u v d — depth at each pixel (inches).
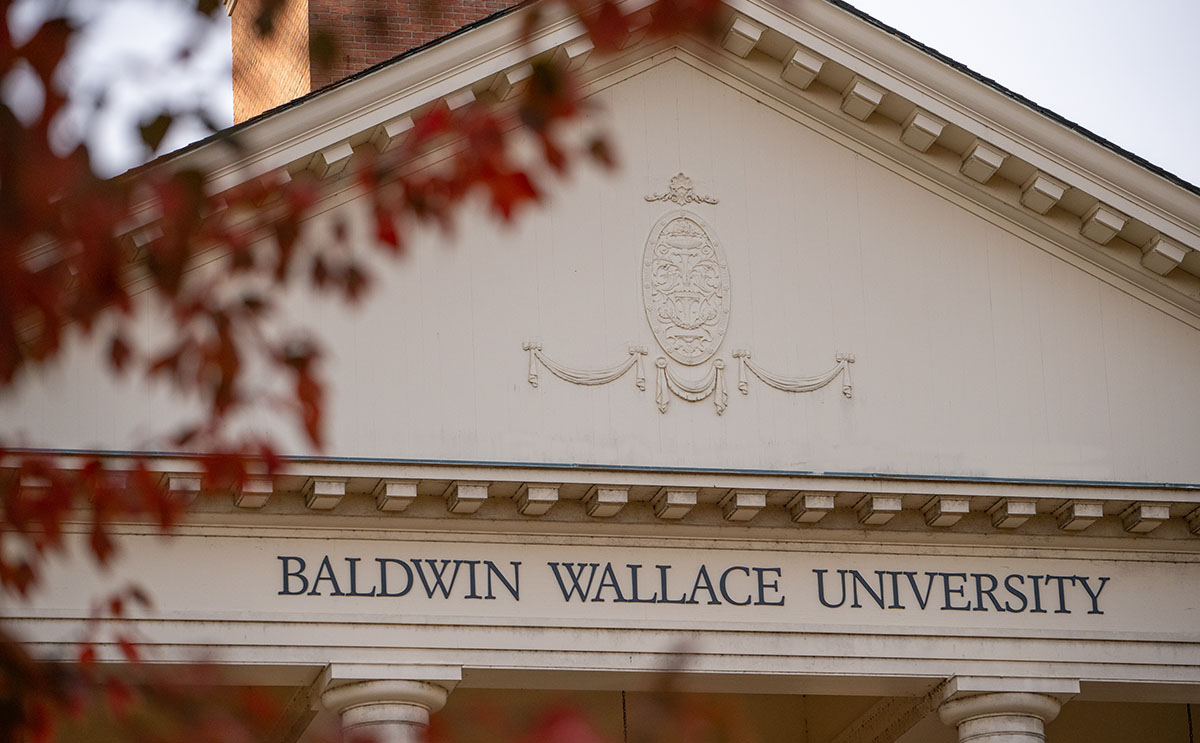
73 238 346.3
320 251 405.1
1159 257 1203.9
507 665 1080.2
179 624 1039.6
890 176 1205.7
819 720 1371.8
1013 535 1175.6
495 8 1547.7
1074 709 1396.4
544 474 1080.2
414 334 1104.8
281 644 1053.2
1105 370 1206.9
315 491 1052.5
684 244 1159.6
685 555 1126.4
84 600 1027.3
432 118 391.2
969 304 1197.1
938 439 1168.8
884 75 1167.6
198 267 742.5
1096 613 1177.4
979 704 1147.9
